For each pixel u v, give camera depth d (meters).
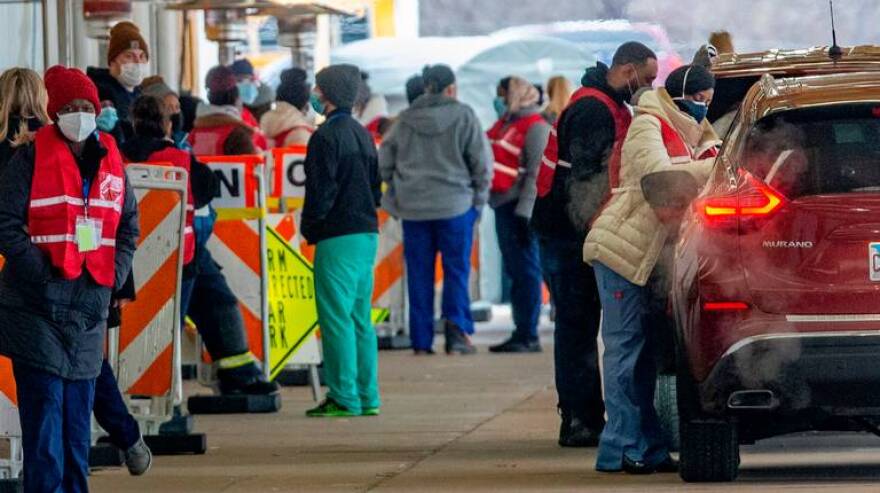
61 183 19.98
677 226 22.73
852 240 21.25
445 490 22.94
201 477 24.73
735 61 26.36
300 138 40.81
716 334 21.45
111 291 20.80
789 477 23.34
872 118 21.70
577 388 26.97
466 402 34.06
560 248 26.16
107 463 25.69
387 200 42.69
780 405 21.38
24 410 20.31
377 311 45.56
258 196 33.06
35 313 20.09
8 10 37.47
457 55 56.06
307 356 34.06
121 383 26.81
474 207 42.62
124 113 30.06
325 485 23.77
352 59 57.00
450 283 43.34
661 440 23.89
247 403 32.81
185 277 29.23
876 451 26.30
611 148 25.31
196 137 35.41
